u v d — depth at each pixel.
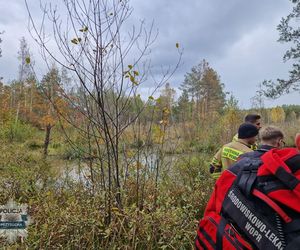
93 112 3.68
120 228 3.30
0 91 34.25
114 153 3.72
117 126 3.72
